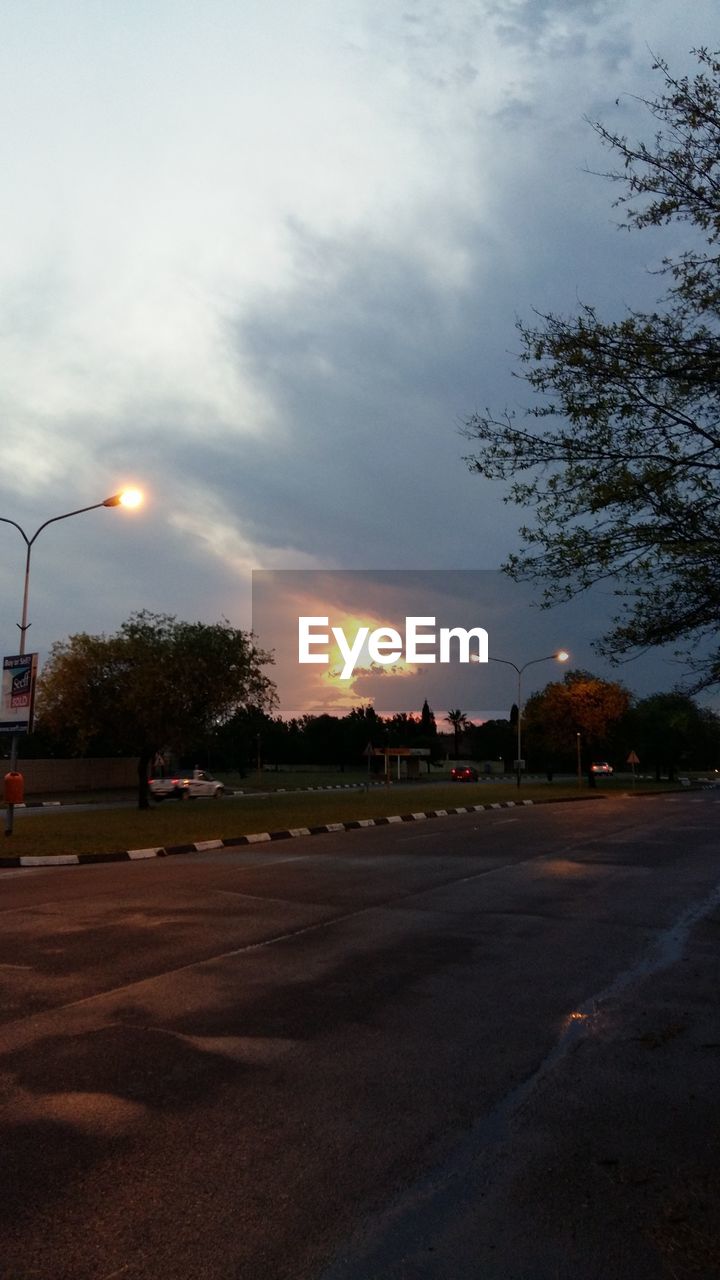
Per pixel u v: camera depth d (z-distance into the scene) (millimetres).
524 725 65188
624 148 6273
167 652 33812
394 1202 4094
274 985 7918
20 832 22234
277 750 102312
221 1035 6516
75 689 33688
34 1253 3639
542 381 6359
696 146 6129
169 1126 4891
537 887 13906
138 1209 3992
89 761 52375
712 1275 3545
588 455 6270
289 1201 4082
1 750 58031
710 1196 4191
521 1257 3664
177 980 8039
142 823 25422
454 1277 3521
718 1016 7199
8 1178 4266
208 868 16203
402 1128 4922
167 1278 3488
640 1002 7582
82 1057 5996
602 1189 4250
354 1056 6113
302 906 11992
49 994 7543
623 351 6148
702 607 6137
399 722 114625
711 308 6160
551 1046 6395
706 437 6098
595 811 33844
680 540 5957
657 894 13312
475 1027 6812
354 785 60406
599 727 59812
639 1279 3521
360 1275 3529
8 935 9984
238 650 35000
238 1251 3672
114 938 9836
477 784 64062
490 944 9781
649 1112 5207
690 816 30641
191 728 35000
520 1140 4793
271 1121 4980
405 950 9422
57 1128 4844
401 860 17453
